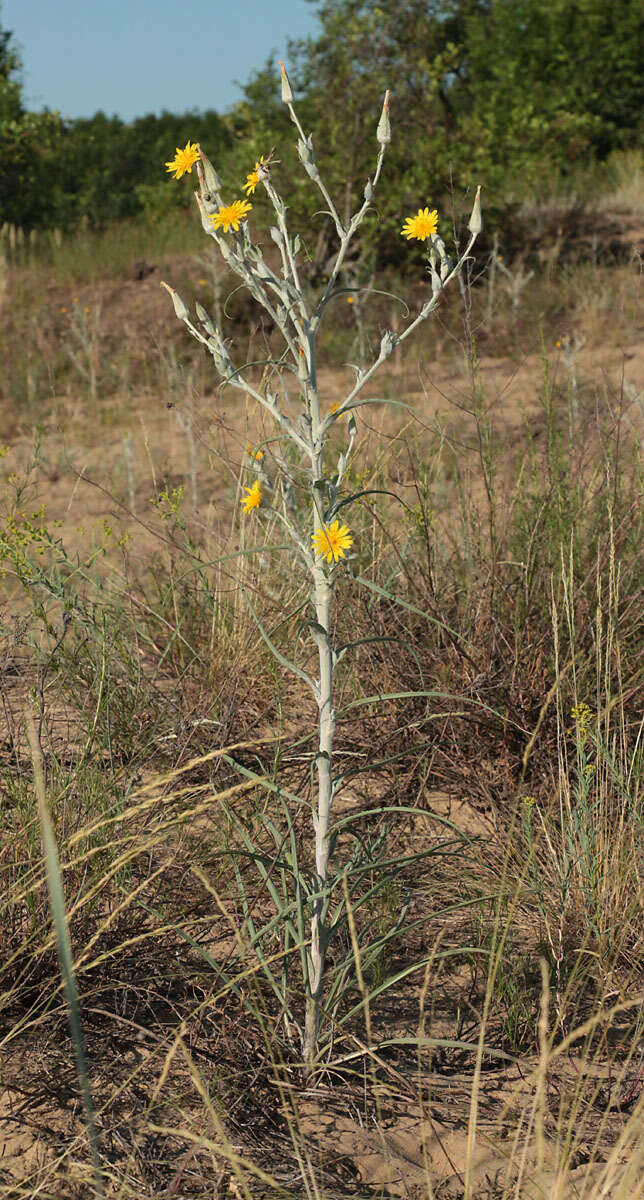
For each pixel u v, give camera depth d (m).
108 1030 2.40
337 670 3.91
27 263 14.00
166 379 9.80
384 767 3.55
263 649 4.02
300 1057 2.35
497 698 3.58
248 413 4.62
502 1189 2.01
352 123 11.46
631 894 2.74
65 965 1.46
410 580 3.95
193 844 3.02
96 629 3.71
